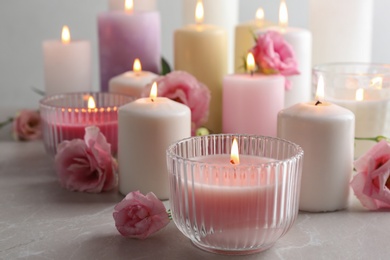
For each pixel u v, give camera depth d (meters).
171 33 1.31
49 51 1.06
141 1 1.13
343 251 0.71
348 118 0.77
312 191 0.78
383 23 1.26
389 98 0.89
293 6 1.28
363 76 0.89
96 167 0.82
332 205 0.78
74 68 1.06
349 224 0.76
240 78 0.90
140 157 0.80
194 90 0.89
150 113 0.79
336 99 0.90
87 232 0.74
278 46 0.93
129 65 1.05
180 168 0.69
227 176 0.68
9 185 0.85
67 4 1.29
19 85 1.33
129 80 0.97
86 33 1.31
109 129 0.90
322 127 0.77
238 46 1.03
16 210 0.79
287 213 0.69
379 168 0.76
